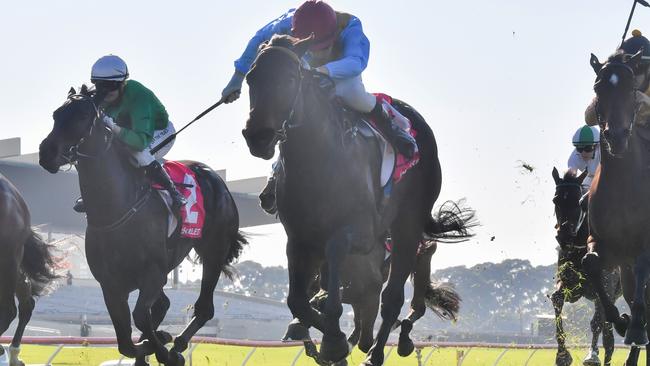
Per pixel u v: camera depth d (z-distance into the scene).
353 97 8.62
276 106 7.50
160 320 11.80
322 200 8.00
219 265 12.12
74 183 54.50
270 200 9.75
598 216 10.26
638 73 10.55
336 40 8.70
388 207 9.09
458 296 12.62
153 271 10.36
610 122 9.40
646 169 10.01
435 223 10.05
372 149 8.72
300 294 8.23
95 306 62.44
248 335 65.50
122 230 10.13
